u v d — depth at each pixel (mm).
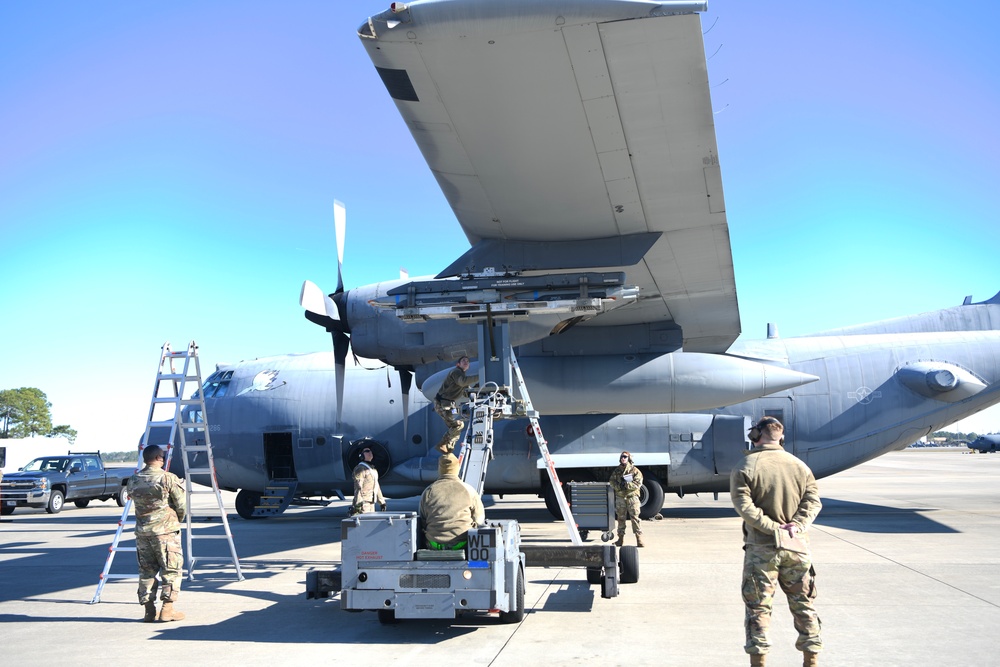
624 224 8758
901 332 17359
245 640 6523
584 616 7223
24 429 88062
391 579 6277
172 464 18141
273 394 17625
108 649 6270
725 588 8586
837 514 16594
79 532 16688
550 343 13039
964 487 26391
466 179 7734
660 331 12828
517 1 5352
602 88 6168
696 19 5324
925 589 8250
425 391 11570
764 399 16312
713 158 7270
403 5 5477
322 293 10281
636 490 12125
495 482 16453
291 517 19250
